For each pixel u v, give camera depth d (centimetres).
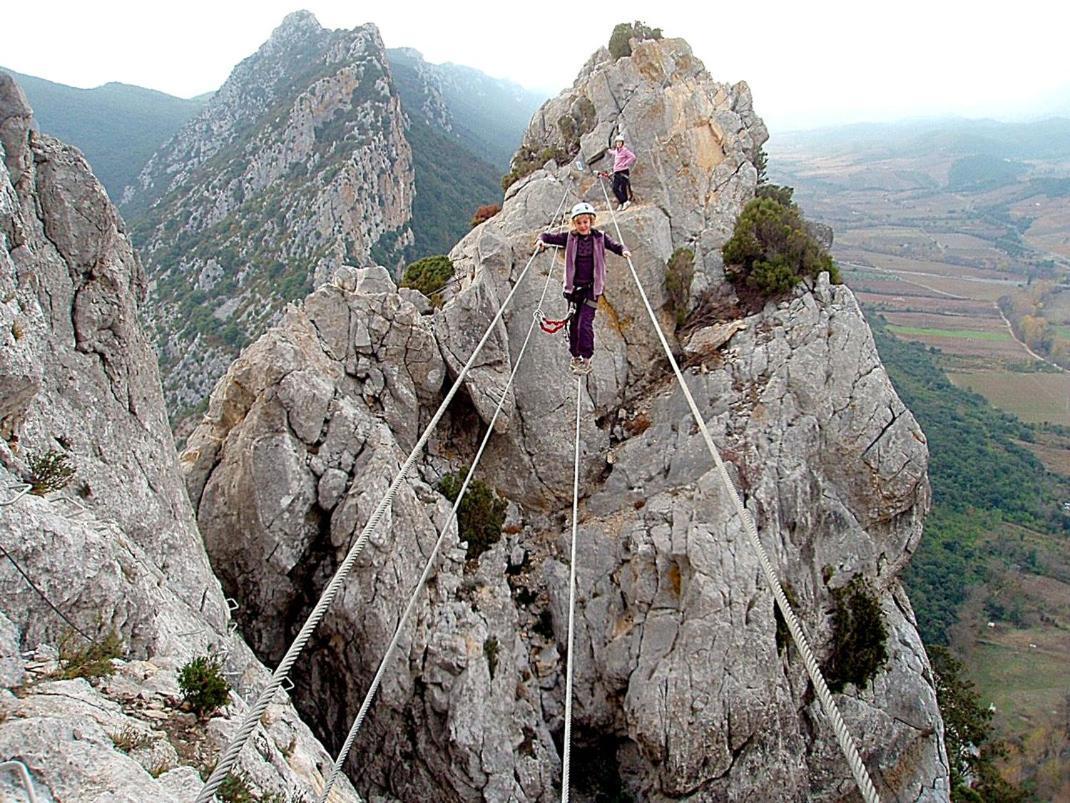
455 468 3244
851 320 3378
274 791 1220
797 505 3019
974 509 7956
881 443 3195
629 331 3603
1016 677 6009
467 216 13275
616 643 2917
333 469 2650
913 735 3014
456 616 2706
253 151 11962
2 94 1686
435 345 3144
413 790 2584
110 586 1337
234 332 9006
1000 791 4012
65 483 1544
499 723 2625
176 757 1100
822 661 2988
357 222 10306
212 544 2627
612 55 4584
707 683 2669
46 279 1712
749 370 3334
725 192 3972
